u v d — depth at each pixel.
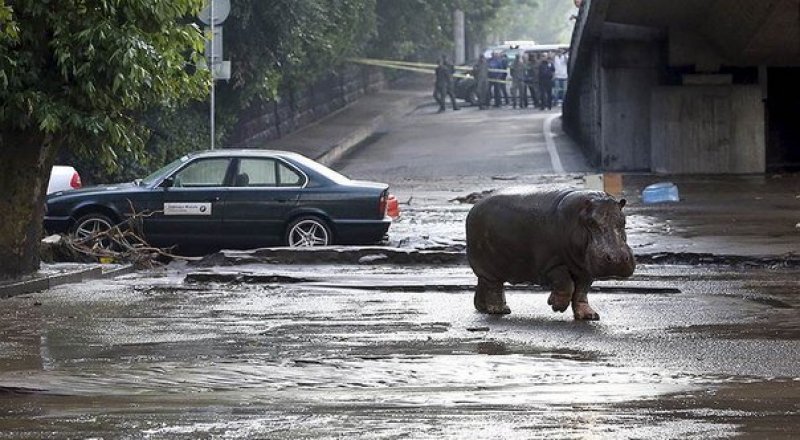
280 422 24.56
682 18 95.56
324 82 148.12
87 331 37.16
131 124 49.97
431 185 93.44
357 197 57.72
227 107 99.31
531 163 106.88
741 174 98.00
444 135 132.38
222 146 100.81
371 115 149.50
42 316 40.38
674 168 98.81
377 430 23.70
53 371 30.55
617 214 36.75
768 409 25.44
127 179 81.44
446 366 30.66
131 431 23.94
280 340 35.12
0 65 45.47
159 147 85.31
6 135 47.34
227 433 23.67
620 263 36.38
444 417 24.83
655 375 29.36
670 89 98.75
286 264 54.16
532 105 174.50
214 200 57.81
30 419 25.12
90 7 46.19
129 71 46.00
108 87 47.25
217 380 29.27
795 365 30.53
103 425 24.48
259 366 30.92
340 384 28.73
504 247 38.69
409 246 57.31
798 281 47.16
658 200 78.38
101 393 27.97
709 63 98.50
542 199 38.12
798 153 105.12
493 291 39.78
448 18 181.38
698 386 27.98
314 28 105.25
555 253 37.75
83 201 57.72
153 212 57.53
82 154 49.84
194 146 90.88
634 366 30.56
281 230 57.91
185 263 55.84
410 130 139.75
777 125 104.88
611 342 34.06
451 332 36.19
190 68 75.38
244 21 93.75
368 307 41.66
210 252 59.06
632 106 100.69
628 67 100.44
